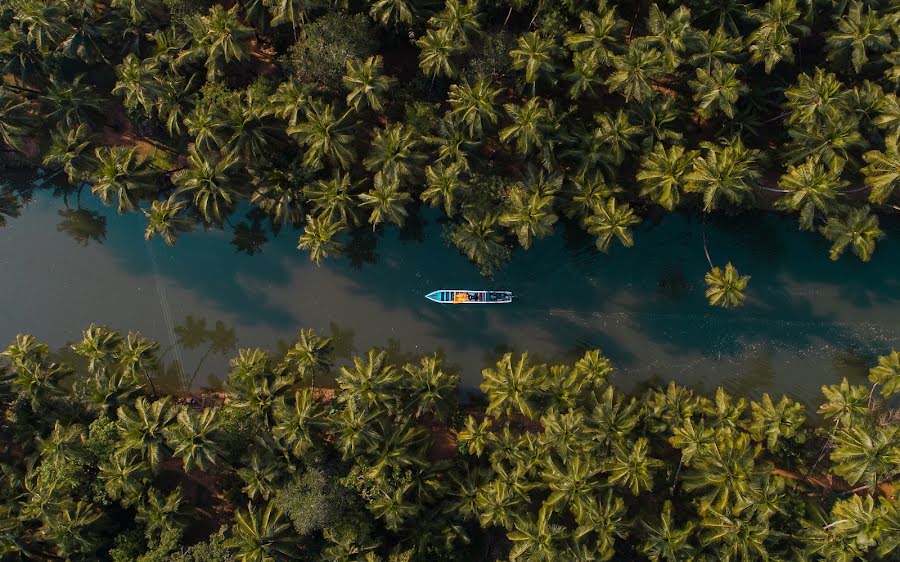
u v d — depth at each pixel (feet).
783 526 139.95
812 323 172.86
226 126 154.61
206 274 183.21
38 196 187.83
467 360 176.65
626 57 144.87
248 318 181.06
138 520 145.89
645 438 141.69
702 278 175.63
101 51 171.42
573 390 144.15
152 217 161.38
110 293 183.21
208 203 164.76
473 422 147.74
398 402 147.23
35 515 139.33
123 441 143.23
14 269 185.26
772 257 175.11
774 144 166.20
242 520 137.80
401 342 178.40
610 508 133.49
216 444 137.90
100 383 153.38
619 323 175.94
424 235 181.27
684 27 142.72
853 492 151.43
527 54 146.30
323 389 174.19
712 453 135.44
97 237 185.98
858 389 144.97
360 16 156.25
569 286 177.37
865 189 165.17
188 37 161.89
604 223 153.69
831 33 150.10
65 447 141.28
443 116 168.76
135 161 160.25
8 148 181.37
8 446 162.20
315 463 140.87
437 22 150.30
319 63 153.07
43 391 151.43
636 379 173.88
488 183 157.07
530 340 177.06
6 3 161.48
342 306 180.34
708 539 134.41
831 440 153.48
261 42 177.58
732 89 142.92
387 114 170.30
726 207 169.07
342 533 135.74
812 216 148.46
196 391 177.58
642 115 150.92
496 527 152.35
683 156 149.69
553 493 134.72
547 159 151.64
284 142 164.35
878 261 173.27
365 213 175.22
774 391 171.42
